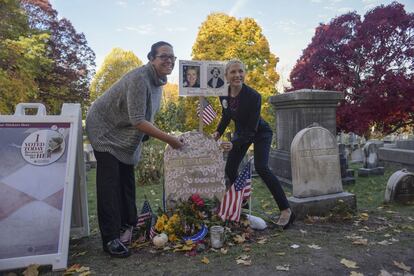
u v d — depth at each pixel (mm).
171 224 3477
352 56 13508
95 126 3293
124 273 2840
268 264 2930
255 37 25531
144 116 3197
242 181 3869
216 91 5238
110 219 3242
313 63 14484
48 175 3072
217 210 3875
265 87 24844
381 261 2959
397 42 13406
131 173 3676
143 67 3275
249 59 25000
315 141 4527
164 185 3869
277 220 4125
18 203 2955
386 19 13141
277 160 7633
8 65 17422
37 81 23000
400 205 5016
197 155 3930
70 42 26922
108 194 3244
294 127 7094
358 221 4133
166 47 3295
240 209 3797
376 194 5965
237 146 3992
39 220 2963
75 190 3793
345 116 13148
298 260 2998
